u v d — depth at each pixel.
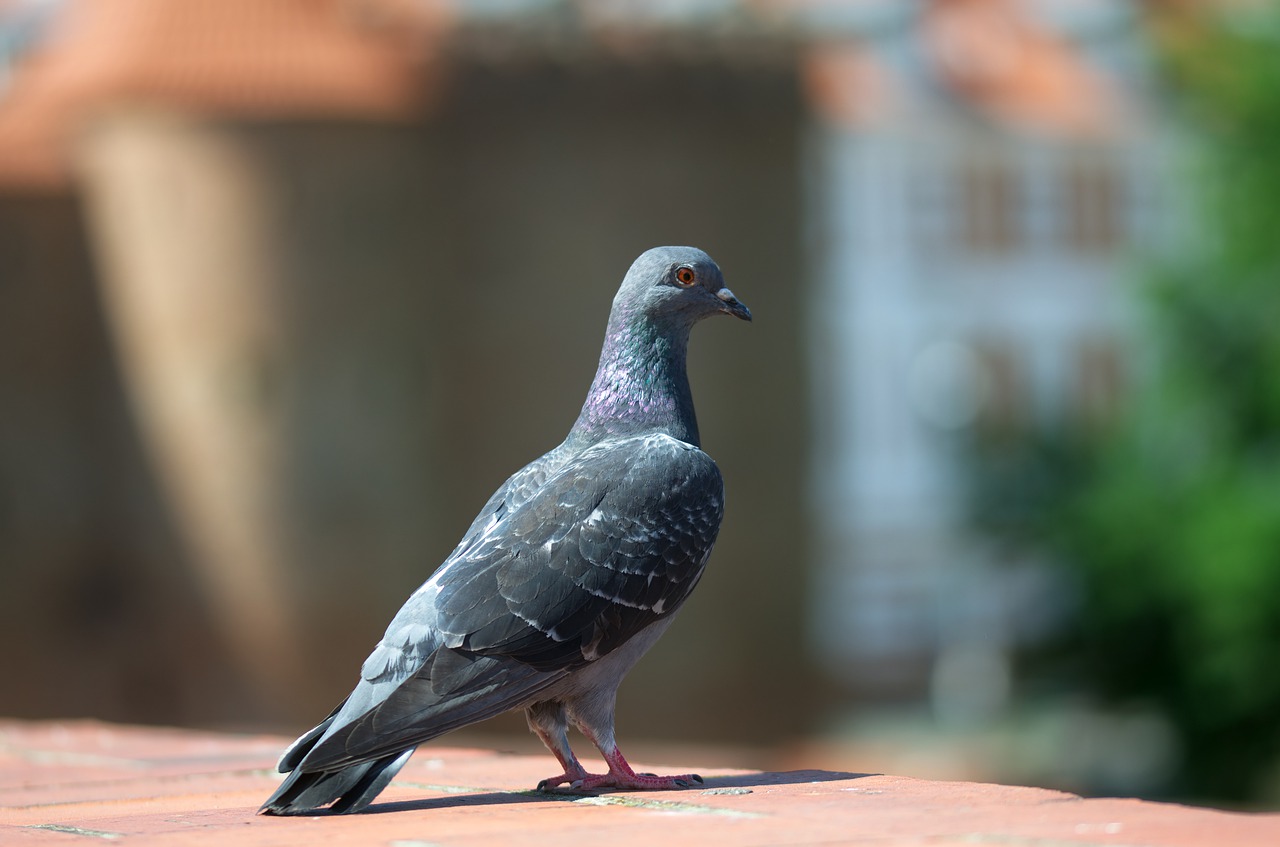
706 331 23.16
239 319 22.39
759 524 23.47
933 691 31.78
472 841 2.88
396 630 3.49
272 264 22.33
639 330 4.14
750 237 23.27
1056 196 40.97
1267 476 17.70
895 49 40.16
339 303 22.41
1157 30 19.22
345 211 22.27
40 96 23.70
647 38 22.67
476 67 22.52
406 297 22.61
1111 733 19.88
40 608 23.30
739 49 22.98
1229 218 18.27
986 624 30.59
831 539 28.30
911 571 39.00
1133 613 18.12
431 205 22.59
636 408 4.11
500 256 22.73
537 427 22.80
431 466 22.92
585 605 3.61
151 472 23.09
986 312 40.84
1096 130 40.03
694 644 23.14
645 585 3.70
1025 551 19.39
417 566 22.94
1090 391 41.22
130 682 23.39
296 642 22.89
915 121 38.75
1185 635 17.67
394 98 22.31
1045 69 41.59
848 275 40.03
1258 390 18.03
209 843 2.94
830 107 37.66
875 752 23.70
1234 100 18.12
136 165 22.52
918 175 40.25
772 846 2.74
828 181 38.75
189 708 23.31
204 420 22.67
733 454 23.25
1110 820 2.96
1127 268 19.39
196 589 22.98
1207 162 18.47
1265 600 16.88
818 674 24.42
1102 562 18.30
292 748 3.35
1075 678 19.00
